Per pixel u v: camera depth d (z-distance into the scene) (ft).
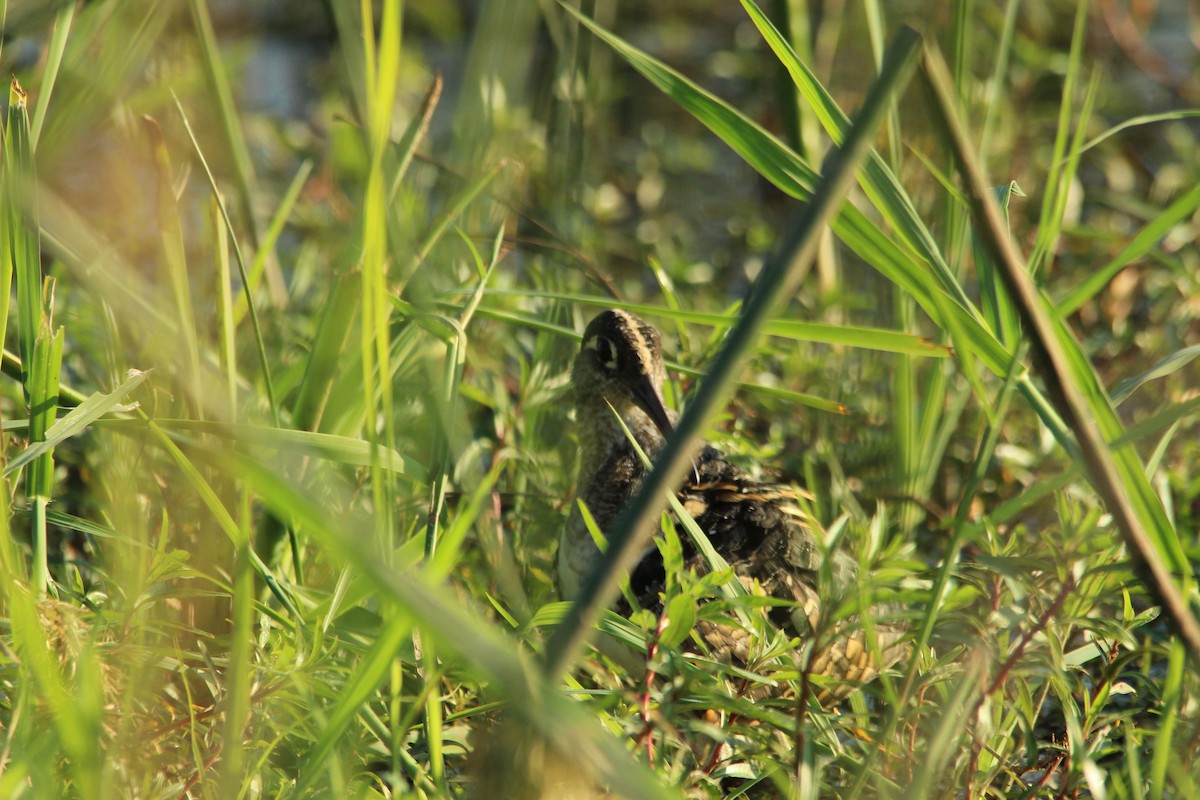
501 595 31.12
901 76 17.47
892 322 39.37
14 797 18.61
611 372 34.96
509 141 40.70
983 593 24.45
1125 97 58.95
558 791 18.61
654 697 23.13
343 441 25.13
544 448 38.86
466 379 38.19
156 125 26.23
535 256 42.96
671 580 23.56
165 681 23.38
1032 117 54.75
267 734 22.90
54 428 23.66
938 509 35.04
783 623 28.45
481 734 22.62
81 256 21.79
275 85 63.46
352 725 21.98
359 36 35.22
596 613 16.42
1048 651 23.45
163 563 23.56
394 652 19.08
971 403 40.04
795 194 24.41
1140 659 28.91
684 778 20.85
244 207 36.76
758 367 40.29
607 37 24.57
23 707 19.36
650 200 56.34
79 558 31.63
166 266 25.91
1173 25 67.51
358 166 47.75
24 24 28.73
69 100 31.55
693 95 24.43
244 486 18.93
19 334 26.14
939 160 40.60
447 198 34.04
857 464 37.68
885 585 26.02
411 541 24.22
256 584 27.27
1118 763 25.50
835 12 52.70
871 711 29.96
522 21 31.07
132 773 20.22
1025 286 18.30
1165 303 43.24
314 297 44.06
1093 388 22.89
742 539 29.14
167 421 24.47
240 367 35.65
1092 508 23.67
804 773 20.89
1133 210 46.60
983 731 21.43
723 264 52.65
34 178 24.76
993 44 55.88
